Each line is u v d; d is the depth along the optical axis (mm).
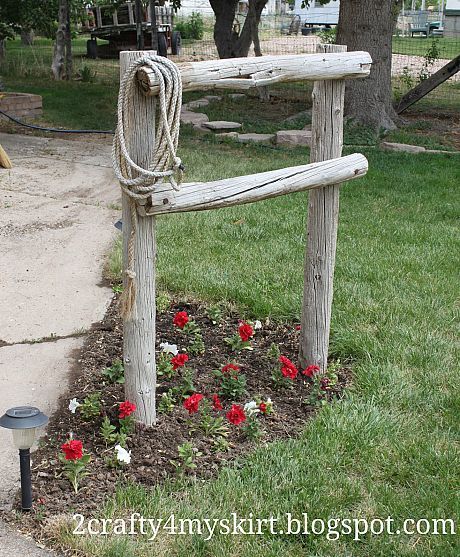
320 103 3633
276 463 3111
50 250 5875
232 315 4742
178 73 2805
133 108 2863
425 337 4352
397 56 26625
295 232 6305
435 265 5645
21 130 11023
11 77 18219
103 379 3865
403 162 9531
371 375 3887
